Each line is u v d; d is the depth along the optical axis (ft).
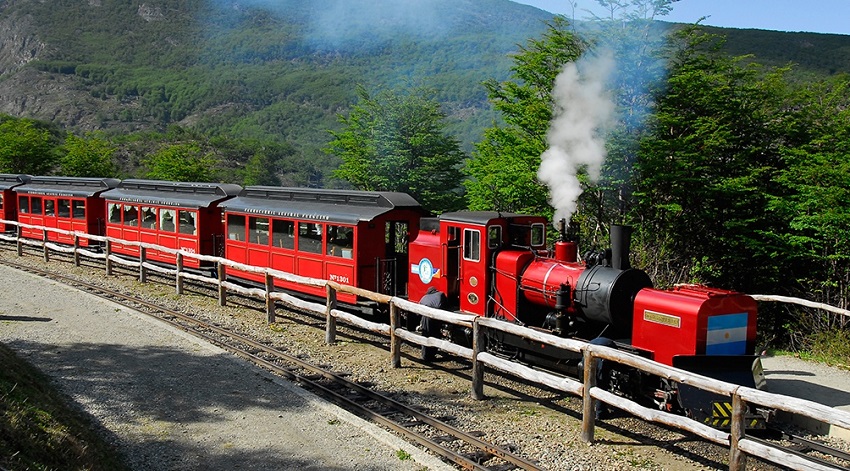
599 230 57.77
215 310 49.47
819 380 33.50
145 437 25.13
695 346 26.89
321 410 28.53
